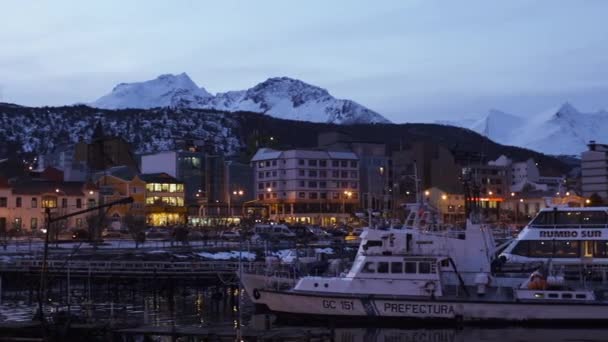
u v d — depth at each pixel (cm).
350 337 5825
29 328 5469
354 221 19138
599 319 5750
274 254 10750
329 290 6138
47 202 15325
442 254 6050
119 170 18538
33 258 9731
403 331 5938
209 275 8312
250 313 7138
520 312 5834
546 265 6419
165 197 18400
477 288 6044
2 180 14962
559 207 7062
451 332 5875
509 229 13000
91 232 12431
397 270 6041
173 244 12219
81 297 8512
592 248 6838
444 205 19388
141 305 7831
